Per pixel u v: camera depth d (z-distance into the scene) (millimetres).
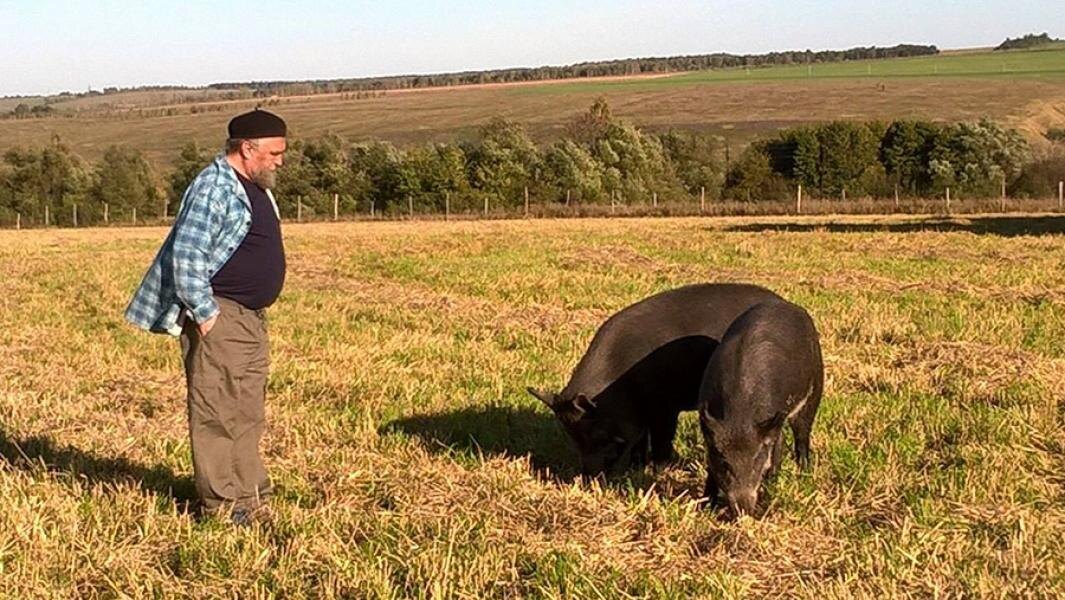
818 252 25047
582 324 15234
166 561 6477
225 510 7066
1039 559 6359
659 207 52562
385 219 55062
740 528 6719
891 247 26078
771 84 137000
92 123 133375
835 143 60562
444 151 59250
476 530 6832
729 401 7188
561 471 8523
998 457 8242
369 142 63438
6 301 19359
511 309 16906
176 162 79562
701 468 8414
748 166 61969
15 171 61562
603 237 31422
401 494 7555
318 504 7367
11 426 9719
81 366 12961
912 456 8484
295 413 10250
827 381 11234
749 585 6031
